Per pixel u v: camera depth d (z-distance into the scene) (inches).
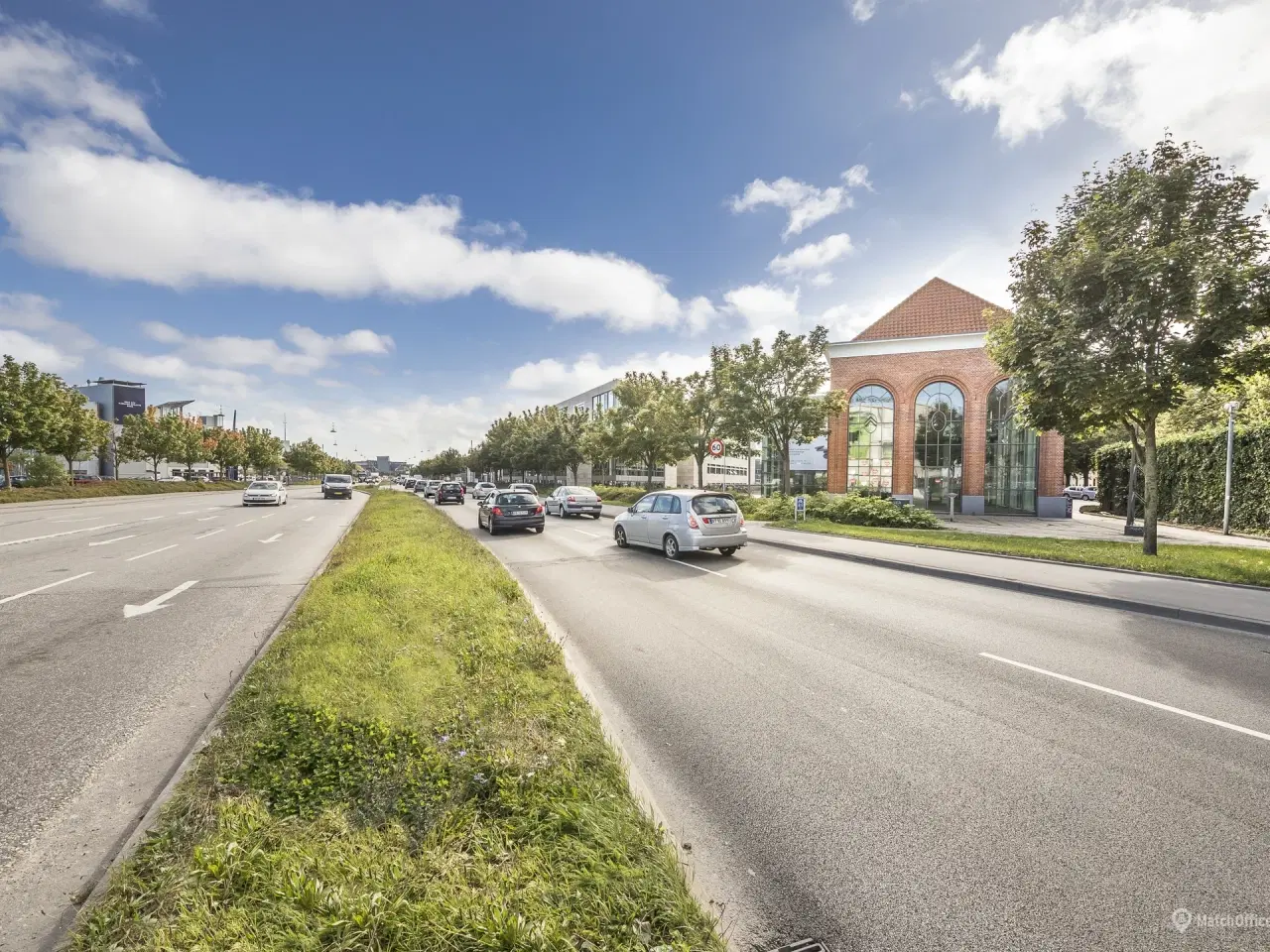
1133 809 120.7
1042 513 1016.2
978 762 141.3
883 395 1115.9
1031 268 479.8
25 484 1449.3
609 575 399.9
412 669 178.1
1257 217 390.3
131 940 79.4
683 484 2380.7
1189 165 398.6
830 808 121.6
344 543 514.0
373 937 78.4
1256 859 104.5
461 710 151.9
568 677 183.9
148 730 155.4
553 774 120.6
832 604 311.1
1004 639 247.0
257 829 101.0
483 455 2783.0
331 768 122.3
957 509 1063.0
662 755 145.3
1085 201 454.9
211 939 78.1
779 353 869.2
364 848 96.7
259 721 143.3
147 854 94.7
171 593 323.6
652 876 91.9
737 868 103.3
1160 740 153.1
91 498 1349.7
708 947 80.7
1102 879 99.4
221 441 2529.5
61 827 112.3
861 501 727.7
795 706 175.8
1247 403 724.7
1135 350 411.2
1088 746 149.7
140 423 2007.9
